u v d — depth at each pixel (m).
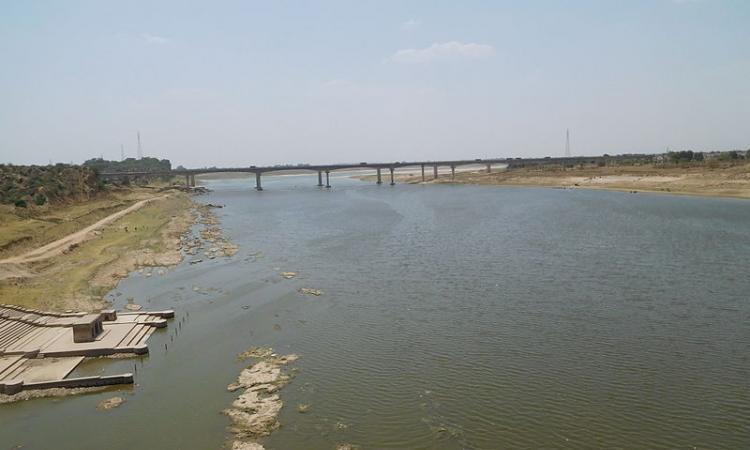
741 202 120.06
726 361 35.31
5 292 53.28
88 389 34.41
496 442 27.34
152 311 49.28
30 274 60.41
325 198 180.38
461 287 54.69
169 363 38.09
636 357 36.31
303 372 35.84
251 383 34.41
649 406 30.14
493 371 35.03
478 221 104.06
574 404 30.62
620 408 30.03
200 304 52.09
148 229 98.50
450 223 102.38
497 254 70.50
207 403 32.16
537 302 48.78
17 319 45.47
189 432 29.00
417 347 39.38
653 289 51.59
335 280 59.38
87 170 156.25
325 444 27.45
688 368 34.47
